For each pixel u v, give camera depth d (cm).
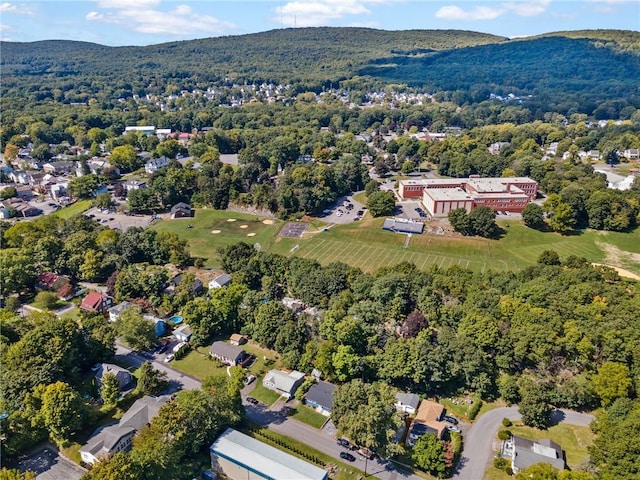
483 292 12962
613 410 9400
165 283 15138
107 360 11794
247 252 16612
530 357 10881
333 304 13150
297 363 11550
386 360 10856
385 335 12188
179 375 11438
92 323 12219
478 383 10631
